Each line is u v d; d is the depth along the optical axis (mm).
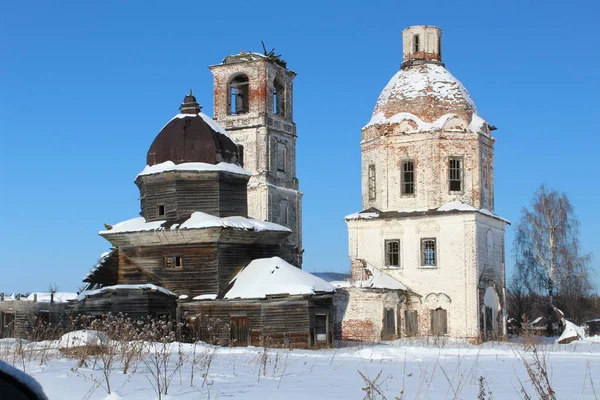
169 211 42094
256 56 69625
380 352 31062
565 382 19406
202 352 27328
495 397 15766
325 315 39312
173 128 43562
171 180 42125
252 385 16625
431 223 50219
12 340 32406
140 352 21156
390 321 48719
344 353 32125
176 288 40875
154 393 14750
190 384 16500
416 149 51469
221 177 42344
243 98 72250
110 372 18203
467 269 48938
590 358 30594
